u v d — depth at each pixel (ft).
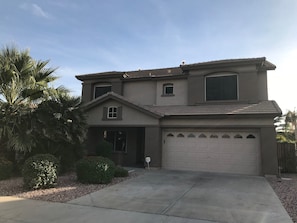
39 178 31.65
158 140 51.85
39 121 39.47
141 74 70.18
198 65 56.44
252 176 44.24
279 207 24.47
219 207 24.36
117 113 56.03
